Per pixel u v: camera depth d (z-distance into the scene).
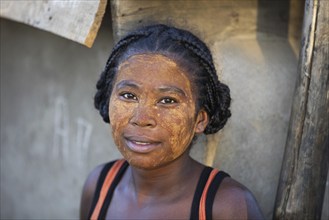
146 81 1.54
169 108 1.56
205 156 1.88
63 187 2.66
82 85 2.44
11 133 2.82
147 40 1.60
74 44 2.42
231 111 1.90
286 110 2.00
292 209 1.72
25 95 2.70
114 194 1.83
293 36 2.11
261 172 1.97
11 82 2.74
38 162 2.73
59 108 2.57
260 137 1.96
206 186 1.69
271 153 1.98
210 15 1.93
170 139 1.56
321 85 1.64
